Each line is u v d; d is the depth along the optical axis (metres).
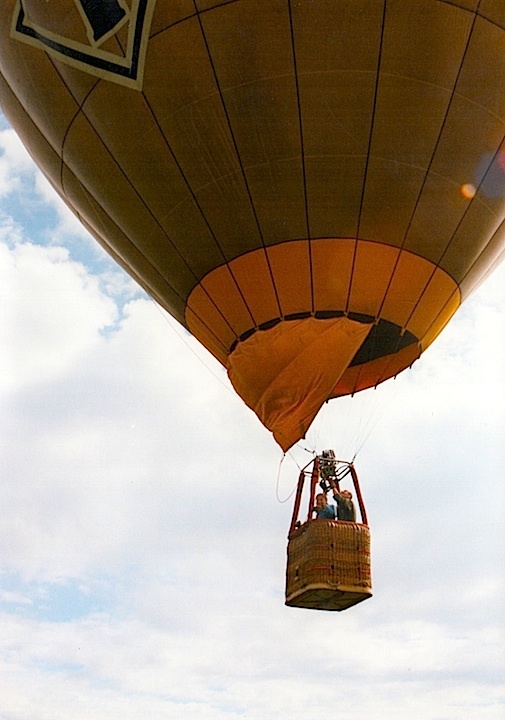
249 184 12.59
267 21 11.85
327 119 12.16
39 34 13.04
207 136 12.50
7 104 14.69
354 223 12.61
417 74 12.00
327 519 12.14
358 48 11.88
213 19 11.98
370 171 12.38
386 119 12.16
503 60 12.17
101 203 13.96
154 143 12.80
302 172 12.41
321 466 12.79
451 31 11.88
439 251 13.01
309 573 11.91
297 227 12.66
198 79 12.25
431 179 12.54
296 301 12.85
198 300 13.62
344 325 12.79
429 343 13.96
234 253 13.01
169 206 13.15
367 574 12.01
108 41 12.52
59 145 13.83
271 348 12.95
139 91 12.55
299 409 12.96
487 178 12.79
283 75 12.02
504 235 13.89
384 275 12.80
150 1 12.20
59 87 13.21
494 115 12.40
